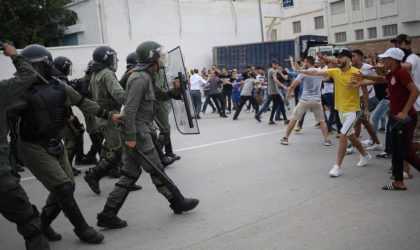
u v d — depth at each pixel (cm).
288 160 778
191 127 588
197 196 591
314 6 4306
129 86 465
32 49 417
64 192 425
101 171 623
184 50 2652
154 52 473
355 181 620
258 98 1805
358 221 464
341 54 645
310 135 1029
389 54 545
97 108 454
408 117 541
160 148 761
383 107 825
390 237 418
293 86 918
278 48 2528
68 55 1878
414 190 562
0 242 474
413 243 402
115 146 614
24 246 462
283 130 1140
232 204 548
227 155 852
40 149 412
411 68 614
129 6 2394
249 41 2973
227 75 1886
